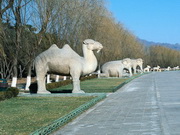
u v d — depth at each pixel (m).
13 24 21.09
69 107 12.35
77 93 17.30
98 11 36.47
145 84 27.16
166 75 48.22
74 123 9.24
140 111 11.19
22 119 9.71
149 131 7.80
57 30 26.80
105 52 45.06
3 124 8.91
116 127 8.45
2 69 32.69
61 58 17.08
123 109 11.90
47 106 12.81
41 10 23.67
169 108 11.66
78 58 17.31
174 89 20.67
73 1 29.36
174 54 107.62
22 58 26.64
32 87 19.12
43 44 26.48
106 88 22.56
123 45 60.25
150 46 109.06
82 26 32.88
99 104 13.79
